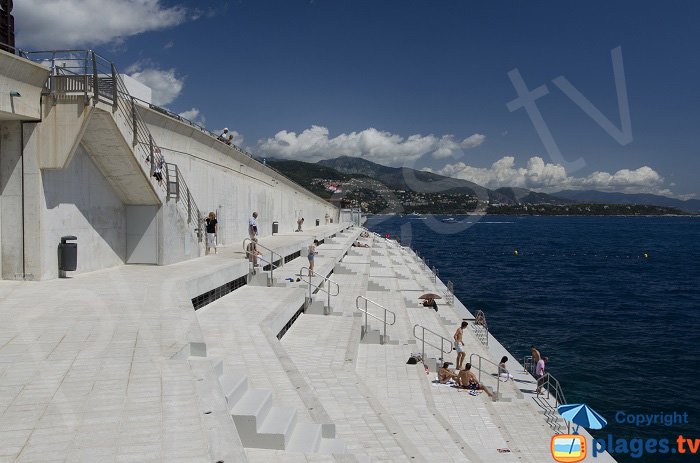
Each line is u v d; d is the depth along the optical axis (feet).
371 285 83.30
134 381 20.44
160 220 51.96
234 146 91.35
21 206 39.50
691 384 65.05
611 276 174.60
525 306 118.32
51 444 15.10
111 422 16.71
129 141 45.14
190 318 30.42
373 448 27.53
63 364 22.25
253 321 39.50
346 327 50.19
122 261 51.88
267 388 27.17
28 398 18.54
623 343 84.89
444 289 107.86
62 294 36.19
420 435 34.96
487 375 54.70
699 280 164.96
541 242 346.95
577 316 107.24
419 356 49.88
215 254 65.10
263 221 114.42
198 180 75.87
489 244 329.31
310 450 21.74
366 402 33.35
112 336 26.45
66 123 38.86
